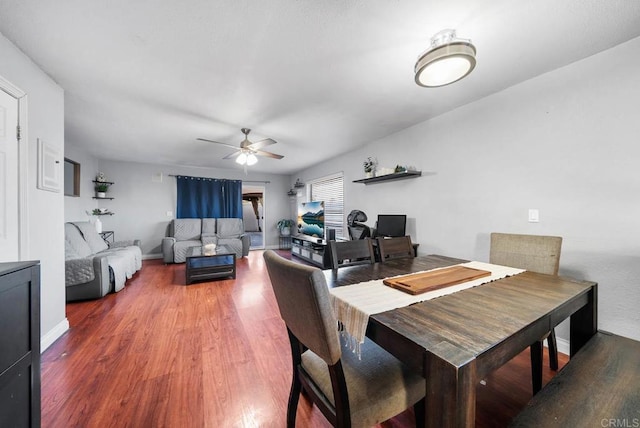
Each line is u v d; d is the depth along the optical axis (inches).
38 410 37.4
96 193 191.6
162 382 61.7
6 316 32.1
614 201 67.0
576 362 42.1
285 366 68.6
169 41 64.9
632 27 59.2
